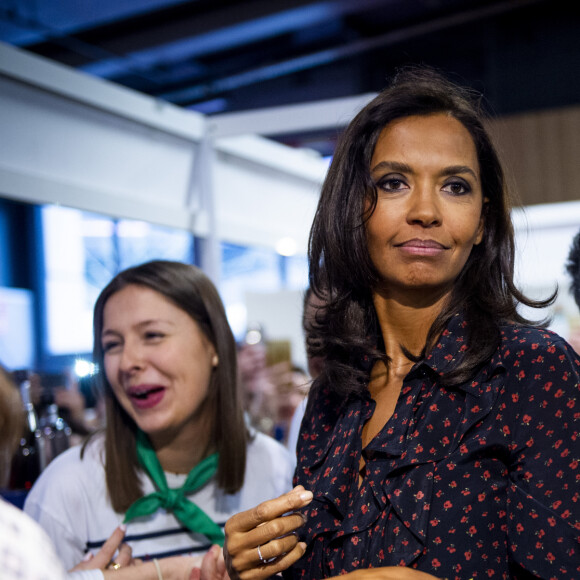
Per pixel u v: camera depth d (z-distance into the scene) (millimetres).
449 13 5484
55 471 1571
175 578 1353
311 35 5742
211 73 5930
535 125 3275
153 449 1557
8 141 2072
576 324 2873
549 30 5215
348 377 1023
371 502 909
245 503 1603
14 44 5254
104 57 5527
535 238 3219
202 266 2791
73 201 2229
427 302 984
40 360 6520
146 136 2553
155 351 1473
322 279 1086
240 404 1589
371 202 958
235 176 2961
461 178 936
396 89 1002
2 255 6578
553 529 794
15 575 606
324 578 933
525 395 866
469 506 850
